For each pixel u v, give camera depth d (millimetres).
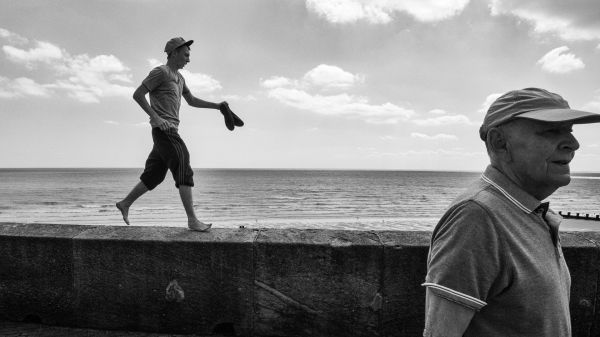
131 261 2816
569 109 1090
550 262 1130
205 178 168625
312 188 98438
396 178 180750
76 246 2857
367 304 2691
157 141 3205
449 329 1038
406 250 2650
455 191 90125
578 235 2809
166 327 2824
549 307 1074
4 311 2975
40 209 44719
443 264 1077
